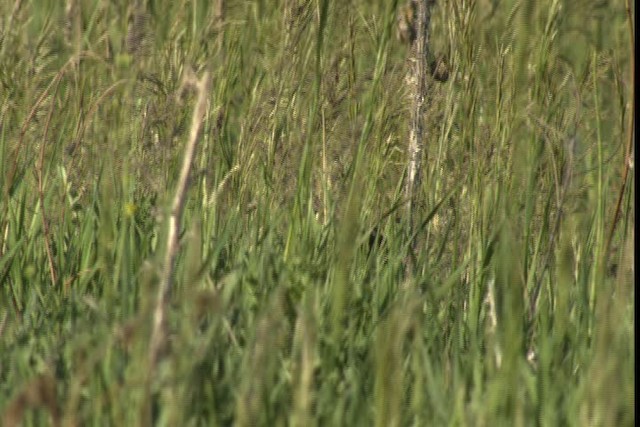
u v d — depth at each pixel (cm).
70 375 830
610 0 1736
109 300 934
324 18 1146
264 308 871
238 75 1382
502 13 1370
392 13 1230
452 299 1031
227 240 1109
